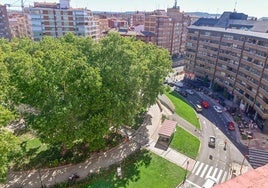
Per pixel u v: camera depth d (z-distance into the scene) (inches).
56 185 1328.7
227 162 1759.4
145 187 1405.0
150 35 4665.4
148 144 1839.3
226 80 3191.4
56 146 1695.4
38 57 1642.5
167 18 5012.3
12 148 1125.7
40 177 1398.9
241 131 2239.2
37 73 1338.6
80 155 1612.9
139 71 1637.6
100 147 1616.6
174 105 2640.3
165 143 1871.3
